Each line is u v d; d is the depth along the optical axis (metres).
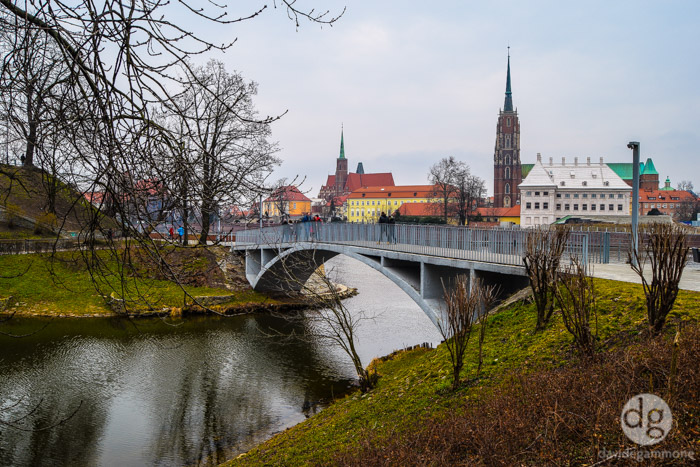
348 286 48.66
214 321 33.28
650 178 153.38
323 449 11.39
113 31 4.32
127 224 4.77
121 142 4.64
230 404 19.50
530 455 6.72
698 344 7.54
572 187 117.06
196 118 4.94
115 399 19.83
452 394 11.27
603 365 8.67
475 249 18.80
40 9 4.37
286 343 28.22
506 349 12.54
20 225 36.12
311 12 4.71
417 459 7.44
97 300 34.12
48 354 25.06
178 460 15.09
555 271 12.30
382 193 168.25
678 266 9.33
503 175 149.88
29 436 16.50
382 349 26.27
